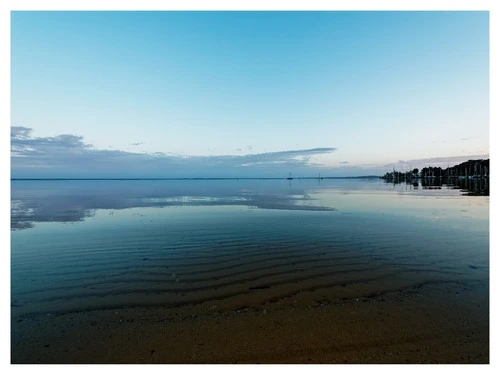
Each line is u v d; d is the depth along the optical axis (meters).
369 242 10.23
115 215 17.36
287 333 4.68
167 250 9.48
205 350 4.29
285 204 23.25
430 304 5.60
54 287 6.61
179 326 4.93
